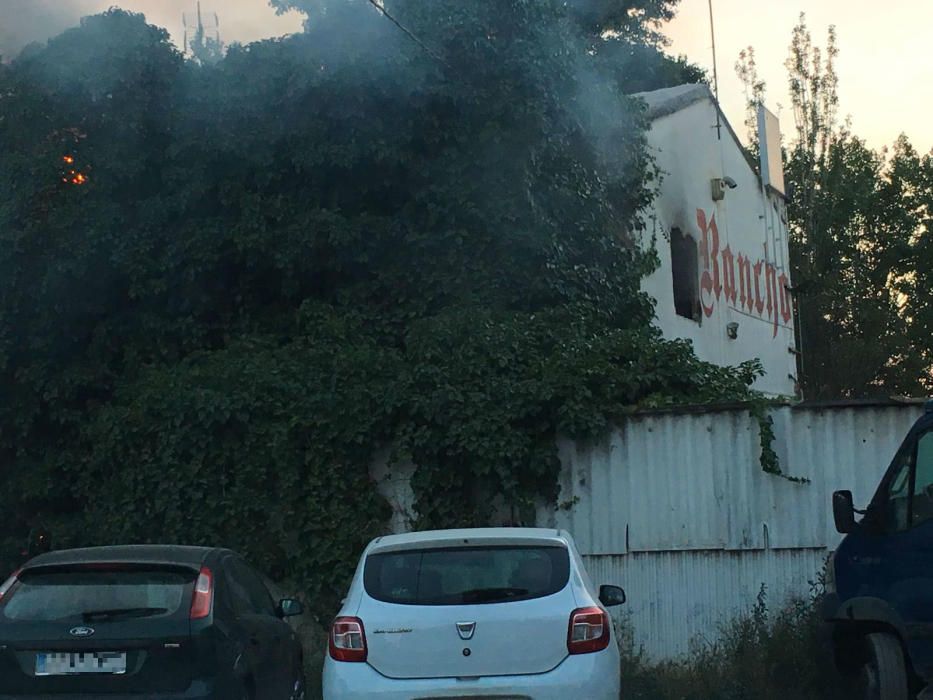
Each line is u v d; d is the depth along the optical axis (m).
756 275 21.95
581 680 5.93
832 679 8.39
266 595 8.06
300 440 10.42
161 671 6.14
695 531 9.77
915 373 29.42
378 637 6.06
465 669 5.97
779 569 9.58
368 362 10.74
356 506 10.27
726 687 8.65
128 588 6.48
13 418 12.66
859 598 7.18
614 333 11.49
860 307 29.38
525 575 6.25
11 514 12.45
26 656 6.15
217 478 10.42
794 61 30.69
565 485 10.03
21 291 12.76
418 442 10.05
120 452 10.84
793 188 30.00
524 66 13.01
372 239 12.84
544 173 13.44
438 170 12.95
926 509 6.67
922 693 6.47
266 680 7.10
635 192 15.70
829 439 9.63
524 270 12.76
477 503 10.08
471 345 10.60
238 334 12.94
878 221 31.20
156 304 13.06
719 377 11.07
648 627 9.70
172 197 13.00
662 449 9.91
